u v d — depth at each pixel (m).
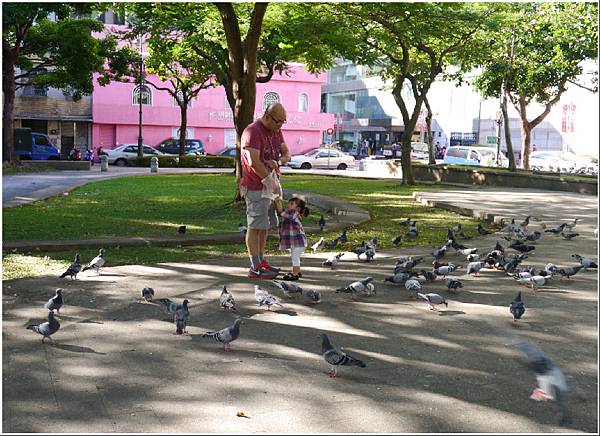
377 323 6.61
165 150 51.41
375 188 26.05
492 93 34.69
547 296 7.91
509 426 4.27
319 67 26.33
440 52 29.09
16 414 4.32
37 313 6.72
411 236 12.61
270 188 8.43
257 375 5.11
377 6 22.92
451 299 7.68
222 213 15.70
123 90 52.34
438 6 23.52
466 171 31.95
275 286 8.19
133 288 7.90
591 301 7.68
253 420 4.30
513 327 6.54
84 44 33.94
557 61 30.23
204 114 54.94
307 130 58.78
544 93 34.03
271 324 6.52
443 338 6.14
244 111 15.95
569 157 46.00
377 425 4.26
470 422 4.33
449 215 16.89
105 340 5.91
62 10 32.06
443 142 64.38
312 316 6.84
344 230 12.97
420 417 4.39
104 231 12.52
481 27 25.56
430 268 9.62
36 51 33.81
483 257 10.16
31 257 9.69
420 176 34.72
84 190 23.11
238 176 16.52
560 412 4.48
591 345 6.01
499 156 42.88
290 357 5.54
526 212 17.55
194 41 27.17
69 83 36.31
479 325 6.60
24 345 5.72
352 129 74.00
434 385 4.95
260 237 8.64
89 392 4.72
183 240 11.17
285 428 4.20
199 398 4.65
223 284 8.24
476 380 5.07
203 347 5.77
